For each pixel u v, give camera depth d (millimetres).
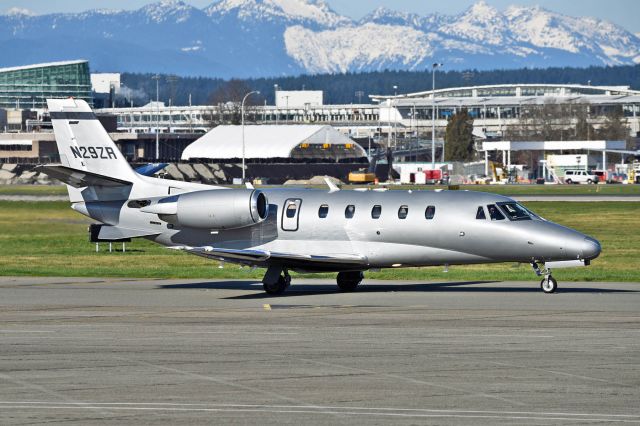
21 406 55312
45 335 79312
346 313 92125
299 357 68938
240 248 115562
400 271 136750
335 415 52969
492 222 107875
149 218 119500
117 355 70062
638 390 58219
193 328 82812
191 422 51781
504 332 79438
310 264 110000
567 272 134125
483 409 54000
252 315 91250
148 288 116750
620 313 90688
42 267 145000
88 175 117812
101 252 171875
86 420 52344
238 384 60406
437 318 88000
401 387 59312
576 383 60062
